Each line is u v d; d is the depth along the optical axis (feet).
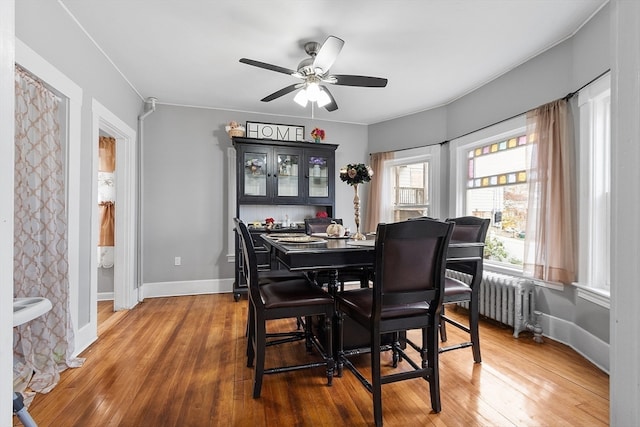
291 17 7.40
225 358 7.39
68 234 7.12
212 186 13.64
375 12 7.21
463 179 12.31
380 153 15.01
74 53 7.46
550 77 8.64
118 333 8.89
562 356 7.50
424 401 5.77
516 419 5.26
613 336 1.47
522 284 8.68
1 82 1.56
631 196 1.39
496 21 7.54
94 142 8.36
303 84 8.78
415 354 7.83
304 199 13.62
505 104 10.14
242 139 12.67
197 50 8.90
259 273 8.22
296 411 5.46
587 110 7.53
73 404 5.58
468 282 10.53
